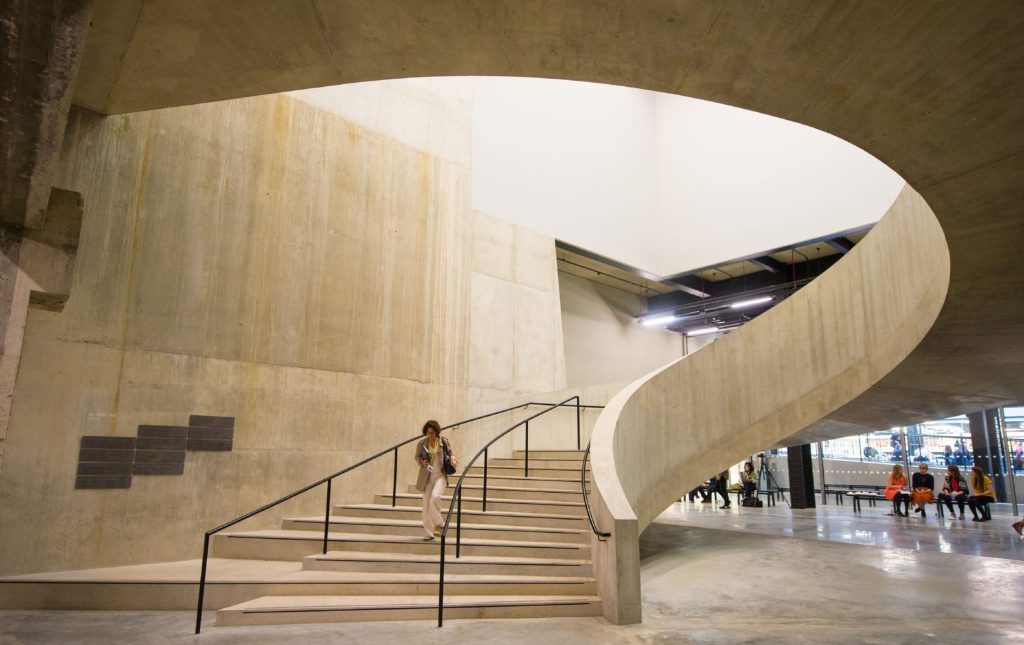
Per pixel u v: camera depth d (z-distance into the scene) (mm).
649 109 18875
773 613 5840
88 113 7445
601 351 18156
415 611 5465
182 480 7715
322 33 4969
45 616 5637
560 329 14109
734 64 4582
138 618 5547
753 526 13062
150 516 7402
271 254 8969
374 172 10492
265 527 8328
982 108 4383
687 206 17562
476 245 12711
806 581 7355
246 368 8484
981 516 13828
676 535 11602
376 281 10211
